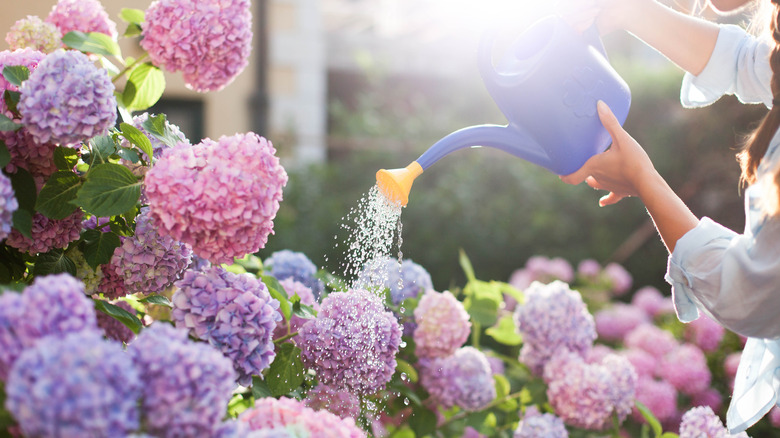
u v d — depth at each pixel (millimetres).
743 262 1390
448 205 5852
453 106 6977
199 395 1188
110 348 1160
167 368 1184
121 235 1544
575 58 1532
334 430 1323
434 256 5766
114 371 1142
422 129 6348
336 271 2057
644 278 6215
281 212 5191
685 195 6164
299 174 5562
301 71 5891
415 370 1977
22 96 1369
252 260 1981
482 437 2232
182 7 1521
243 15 1553
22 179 1431
